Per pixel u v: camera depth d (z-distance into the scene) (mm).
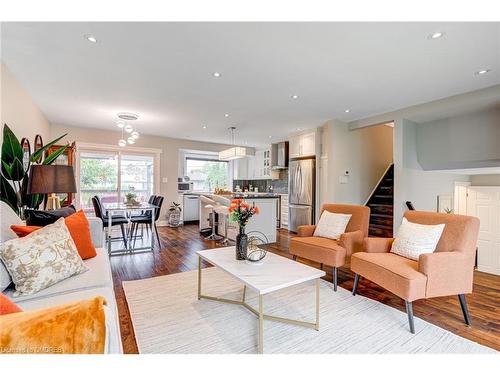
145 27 1966
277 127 5477
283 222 6715
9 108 2777
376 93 3402
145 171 6555
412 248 2273
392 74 2816
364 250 2631
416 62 2531
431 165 4328
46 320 625
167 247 4430
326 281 2955
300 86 3166
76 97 3592
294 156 6070
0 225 1709
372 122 4590
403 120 4125
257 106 3986
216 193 5730
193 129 5738
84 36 2096
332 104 3889
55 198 3273
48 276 1561
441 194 4832
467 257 2061
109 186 6082
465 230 2100
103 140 5863
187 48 2279
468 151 3863
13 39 2139
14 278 1483
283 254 4066
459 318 2115
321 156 5410
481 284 2924
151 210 4387
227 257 2287
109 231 3973
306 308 2271
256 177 8359
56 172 2535
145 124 5262
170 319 2062
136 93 3432
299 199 5809
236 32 2027
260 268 2002
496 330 1940
